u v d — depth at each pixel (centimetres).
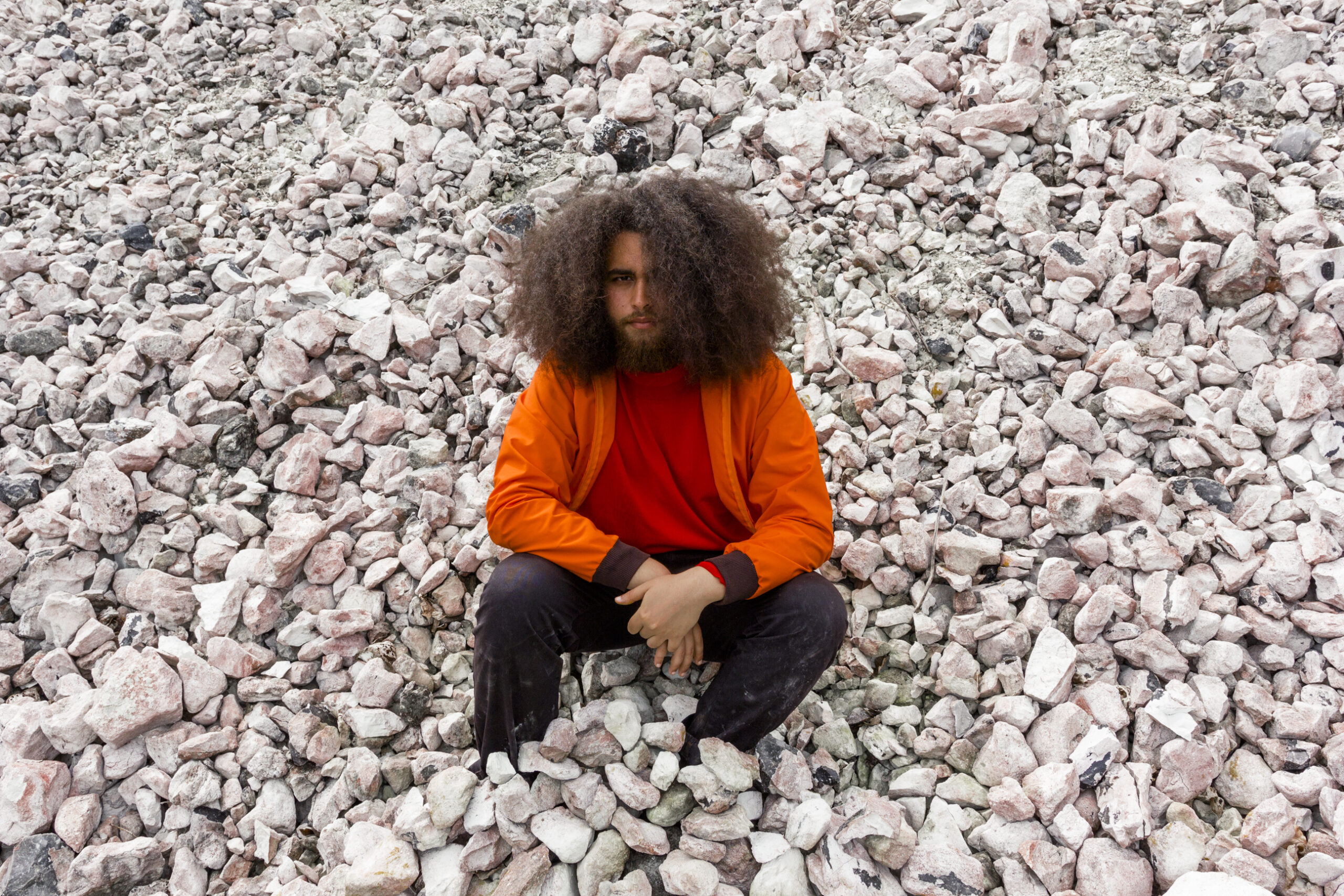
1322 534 224
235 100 361
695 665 217
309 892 182
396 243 306
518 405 193
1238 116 318
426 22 379
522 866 181
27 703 212
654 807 186
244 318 291
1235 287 268
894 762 209
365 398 273
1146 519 236
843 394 270
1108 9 359
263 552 234
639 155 318
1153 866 187
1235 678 213
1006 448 248
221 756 207
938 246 300
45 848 190
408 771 203
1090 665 218
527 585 174
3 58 389
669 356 181
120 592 235
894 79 332
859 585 236
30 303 300
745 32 355
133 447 249
